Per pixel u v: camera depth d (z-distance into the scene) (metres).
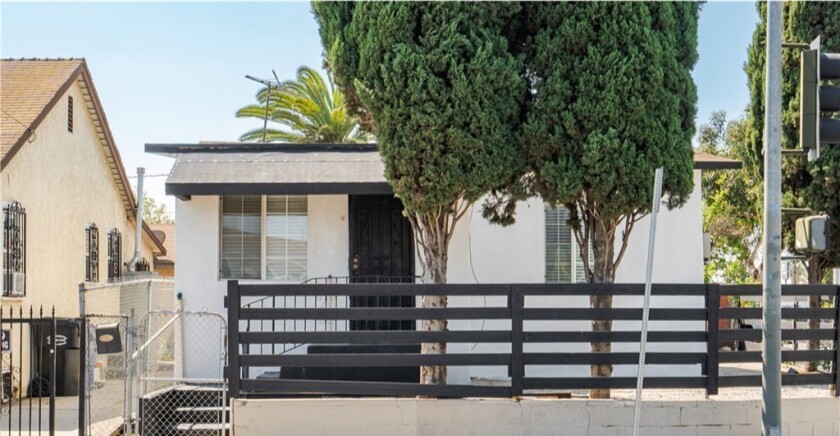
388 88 8.61
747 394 10.45
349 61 9.31
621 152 8.76
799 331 9.41
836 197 12.48
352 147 13.20
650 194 8.93
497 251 12.45
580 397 10.34
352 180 11.68
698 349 12.45
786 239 13.00
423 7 8.59
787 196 12.91
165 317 14.82
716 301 9.13
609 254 9.45
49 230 15.48
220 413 9.80
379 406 8.72
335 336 8.82
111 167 19.97
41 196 15.06
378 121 8.91
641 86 8.77
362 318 8.78
